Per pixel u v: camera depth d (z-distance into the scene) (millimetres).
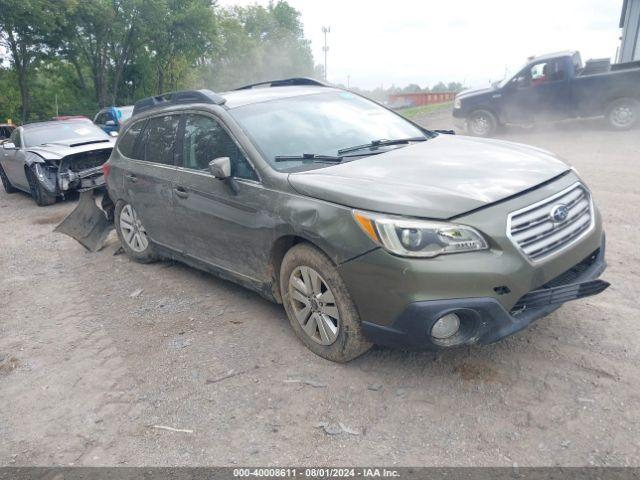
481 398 3195
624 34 18719
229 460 2934
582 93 12805
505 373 3396
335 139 4352
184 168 4844
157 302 5117
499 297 3010
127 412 3449
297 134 4297
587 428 2869
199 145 4664
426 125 18312
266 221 3842
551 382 3260
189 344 4223
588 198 3652
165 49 41312
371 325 3301
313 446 2971
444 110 24531
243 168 4113
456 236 2996
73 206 10250
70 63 42031
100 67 39969
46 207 10453
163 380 3760
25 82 36781
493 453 2779
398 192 3244
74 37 36031
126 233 6297
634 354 3445
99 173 10234
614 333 3705
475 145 4234
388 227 3074
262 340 4141
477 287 2977
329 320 3646
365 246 3170
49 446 3221
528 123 13641
